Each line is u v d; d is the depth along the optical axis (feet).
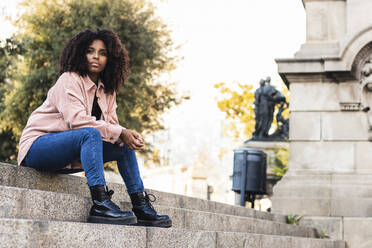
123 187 18.66
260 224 24.59
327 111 33.50
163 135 81.15
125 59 15.40
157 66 69.62
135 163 15.01
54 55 64.75
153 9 69.15
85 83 14.64
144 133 75.56
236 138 92.84
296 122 33.73
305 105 33.73
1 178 13.37
